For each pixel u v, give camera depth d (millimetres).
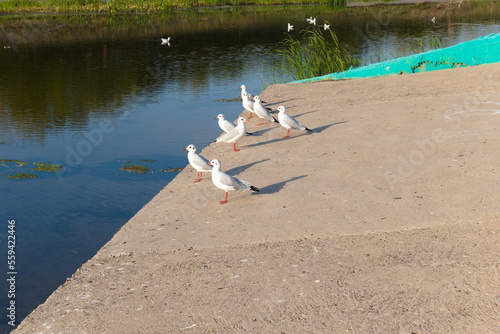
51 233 10992
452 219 8539
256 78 28062
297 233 8719
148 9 60125
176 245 8773
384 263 7383
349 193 10109
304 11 59719
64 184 13797
